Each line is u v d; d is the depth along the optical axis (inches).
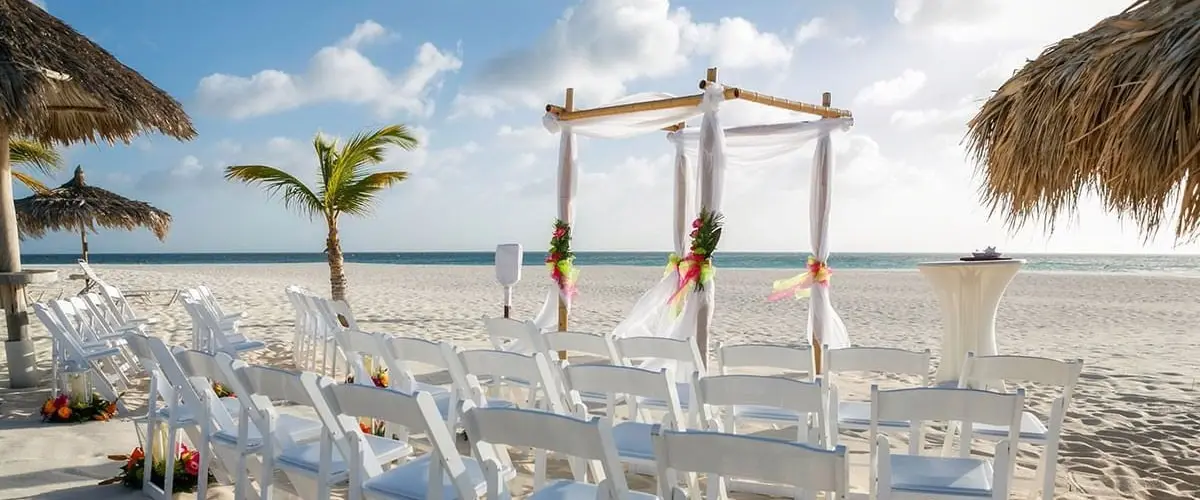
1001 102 119.5
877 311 533.6
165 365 129.6
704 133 231.5
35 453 169.2
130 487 147.3
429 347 144.6
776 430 193.2
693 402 140.4
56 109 240.5
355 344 167.8
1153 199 91.0
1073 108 99.3
